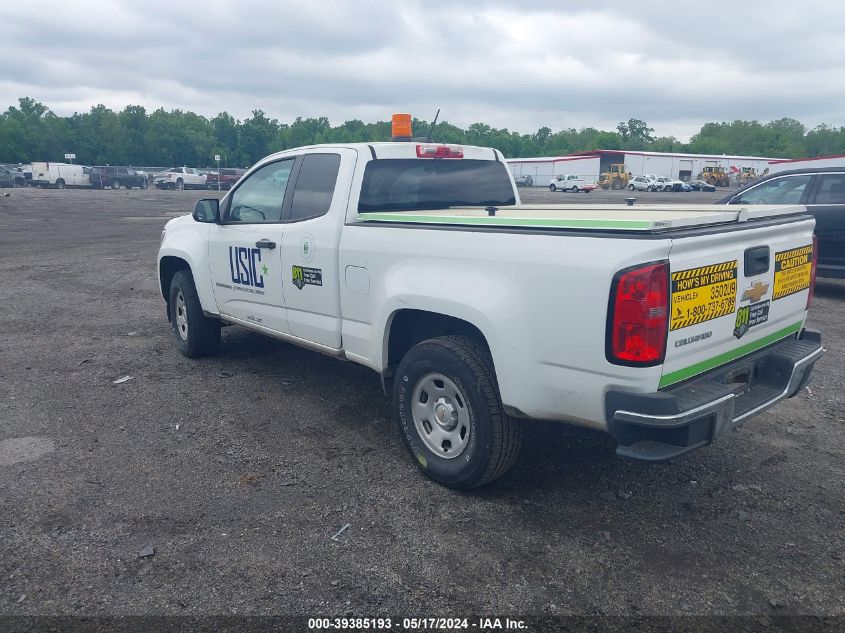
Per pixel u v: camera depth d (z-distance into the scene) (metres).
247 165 119.19
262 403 5.50
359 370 6.35
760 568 3.34
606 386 3.24
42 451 4.60
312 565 3.36
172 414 5.26
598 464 4.44
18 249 15.53
